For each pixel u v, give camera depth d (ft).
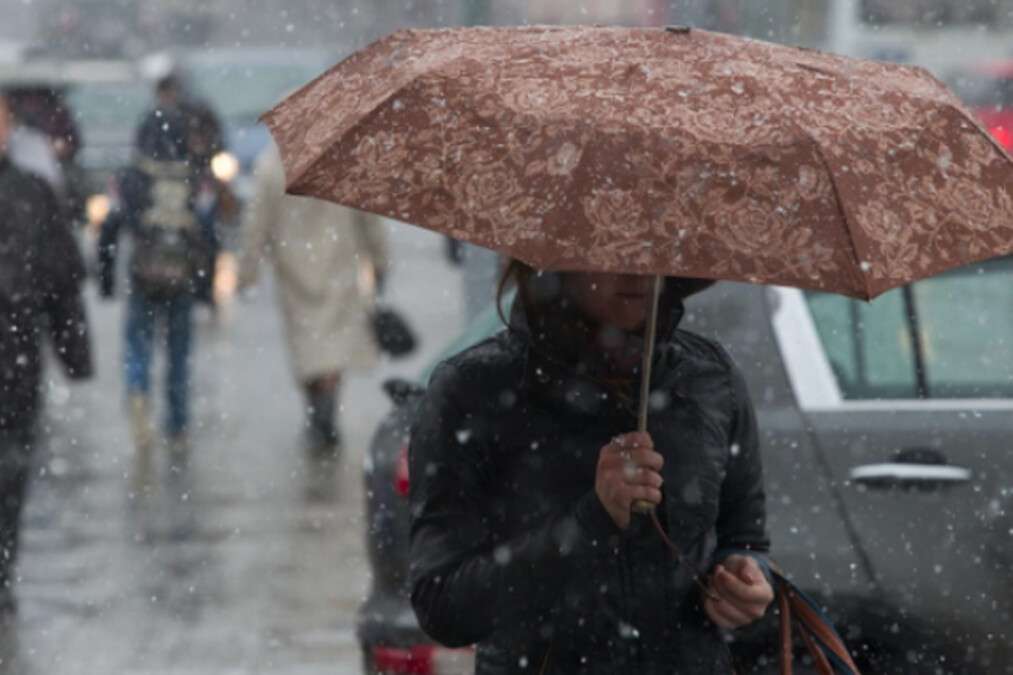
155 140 104.83
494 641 30.63
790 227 25.77
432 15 172.24
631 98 26.71
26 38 353.31
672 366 30.76
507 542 29.99
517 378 30.27
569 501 30.04
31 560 73.51
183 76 108.37
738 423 31.42
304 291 103.30
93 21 350.02
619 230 25.53
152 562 73.20
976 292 46.11
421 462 30.50
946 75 176.96
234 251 162.61
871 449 43.70
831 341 45.88
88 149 193.77
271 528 79.15
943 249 26.53
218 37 362.74
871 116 27.20
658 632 30.25
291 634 63.52
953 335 45.65
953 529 42.91
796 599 31.37
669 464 30.30
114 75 229.25
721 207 25.76
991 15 178.91
